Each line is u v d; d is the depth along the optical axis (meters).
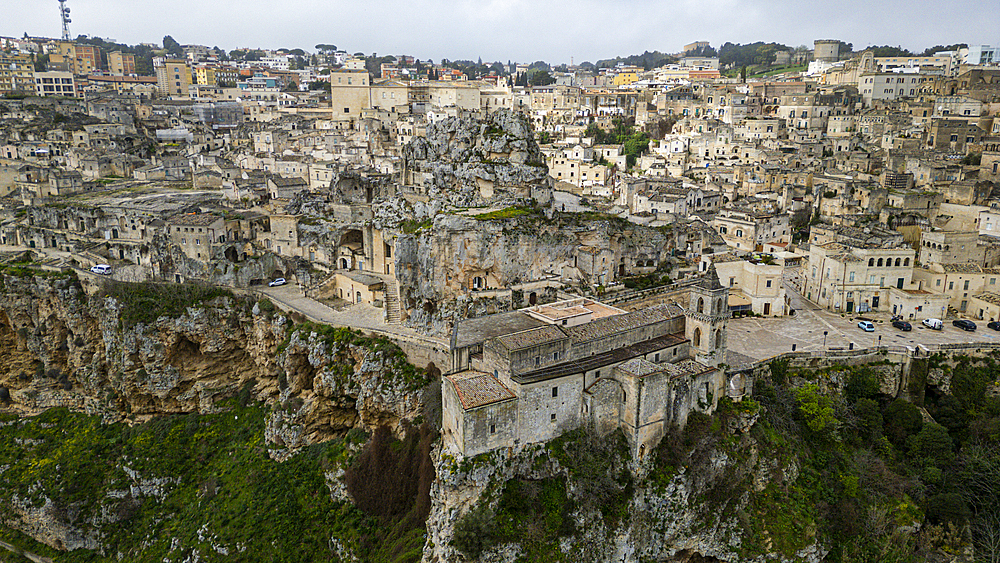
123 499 120.44
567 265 122.12
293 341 117.25
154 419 133.12
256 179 182.25
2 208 181.75
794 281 141.88
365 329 114.56
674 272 130.25
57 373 144.50
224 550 102.75
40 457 132.62
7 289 144.00
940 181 166.75
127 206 163.25
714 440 88.06
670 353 93.44
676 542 85.12
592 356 88.94
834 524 90.19
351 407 113.31
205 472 120.38
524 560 76.75
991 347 106.25
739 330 115.19
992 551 87.38
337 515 102.94
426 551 82.19
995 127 199.75
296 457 113.75
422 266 117.62
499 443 79.56
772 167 192.38
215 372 133.62
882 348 105.94
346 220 144.62
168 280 141.25
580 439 83.56
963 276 121.88
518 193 126.00
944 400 103.88
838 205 170.25
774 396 98.44
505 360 81.25
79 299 140.88
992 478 92.88
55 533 119.25
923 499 93.81
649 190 184.00
